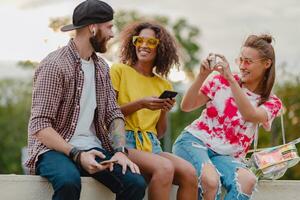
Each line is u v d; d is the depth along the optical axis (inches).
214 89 200.2
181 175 185.0
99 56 188.4
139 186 173.5
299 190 201.5
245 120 196.9
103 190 179.6
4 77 1733.5
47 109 174.2
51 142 172.4
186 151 196.5
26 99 1738.4
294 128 988.6
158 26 206.5
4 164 1647.4
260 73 199.9
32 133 174.1
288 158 197.3
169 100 193.8
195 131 199.9
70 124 178.4
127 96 200.4
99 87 183.2
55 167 169.3
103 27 182.5
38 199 175.0
